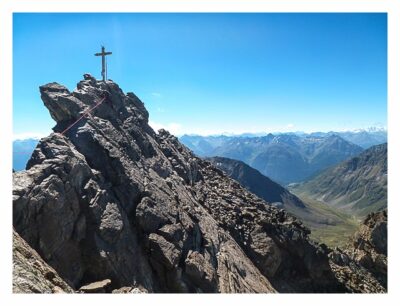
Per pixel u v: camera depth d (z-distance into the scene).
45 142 32.44
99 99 43.16
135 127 47.94
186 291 32.19
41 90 38.16
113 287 29.02
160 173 45.22
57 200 28.75
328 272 57.34
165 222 35.66
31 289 21.80
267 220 54.41
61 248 28.56
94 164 35.50
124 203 34.50
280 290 48.88
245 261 44.25
